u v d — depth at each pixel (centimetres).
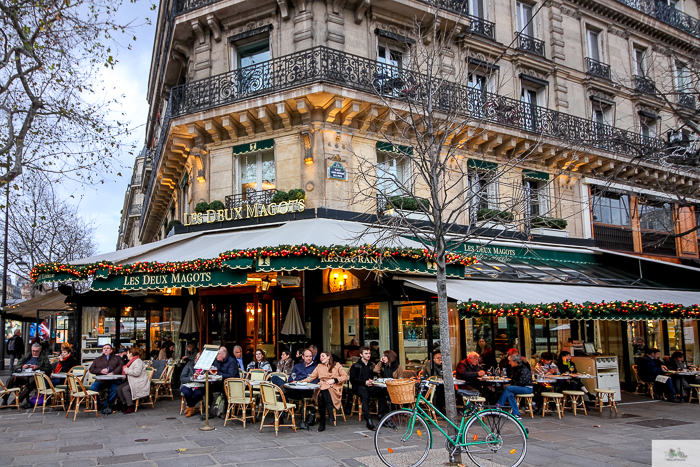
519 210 1439
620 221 1800
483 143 1479
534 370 1088
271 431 835
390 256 1006
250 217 1269
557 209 1627
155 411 1034
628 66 1942
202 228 1316
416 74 1146
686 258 1916
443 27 1448
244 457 662
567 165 1439
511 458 612
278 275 1310
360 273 1168
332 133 1269
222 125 1308
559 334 1398
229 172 1341
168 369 1168
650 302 1174
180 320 1541
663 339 1582
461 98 1336
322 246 952
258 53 1397
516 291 1134
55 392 1020
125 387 1016
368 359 912
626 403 1184
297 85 1207
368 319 1140
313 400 904
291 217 1220
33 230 2578
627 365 1488
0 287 3469
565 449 718
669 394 1221
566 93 1752
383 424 617
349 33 1337
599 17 1888
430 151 777
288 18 1327
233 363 973
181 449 701
